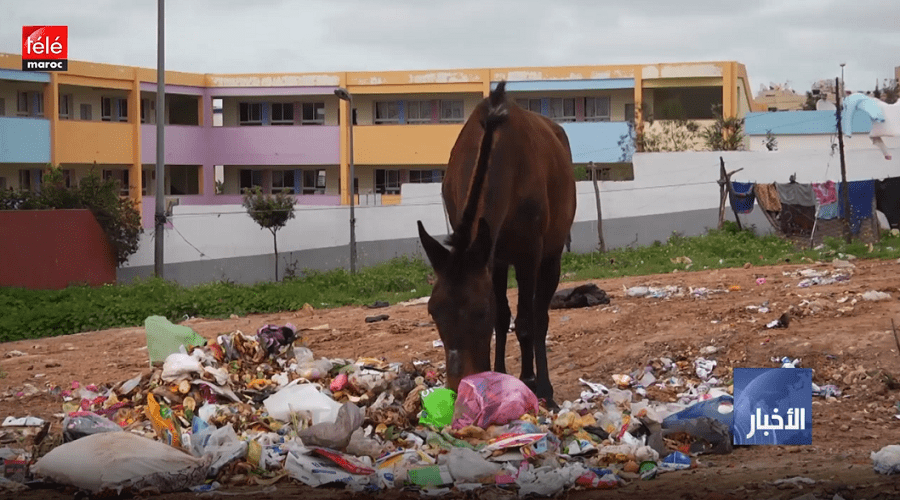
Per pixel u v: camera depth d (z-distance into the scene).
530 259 7.05
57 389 9.23
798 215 23.55
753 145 36.09
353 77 37.09
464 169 6.57
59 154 33.22
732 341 9.73
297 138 37.69
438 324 5.52
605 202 27.64
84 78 33.62
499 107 6.61
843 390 8.22
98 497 5.12
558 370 9.38
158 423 6.14
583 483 5.16
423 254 27.19
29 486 5.38
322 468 5.43
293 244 26.97
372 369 8.12
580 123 36.41
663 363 9.27
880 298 11.48
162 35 20.98
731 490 4.95
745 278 15.65
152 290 18.41
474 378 6.07
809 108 41.59
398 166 38.47
